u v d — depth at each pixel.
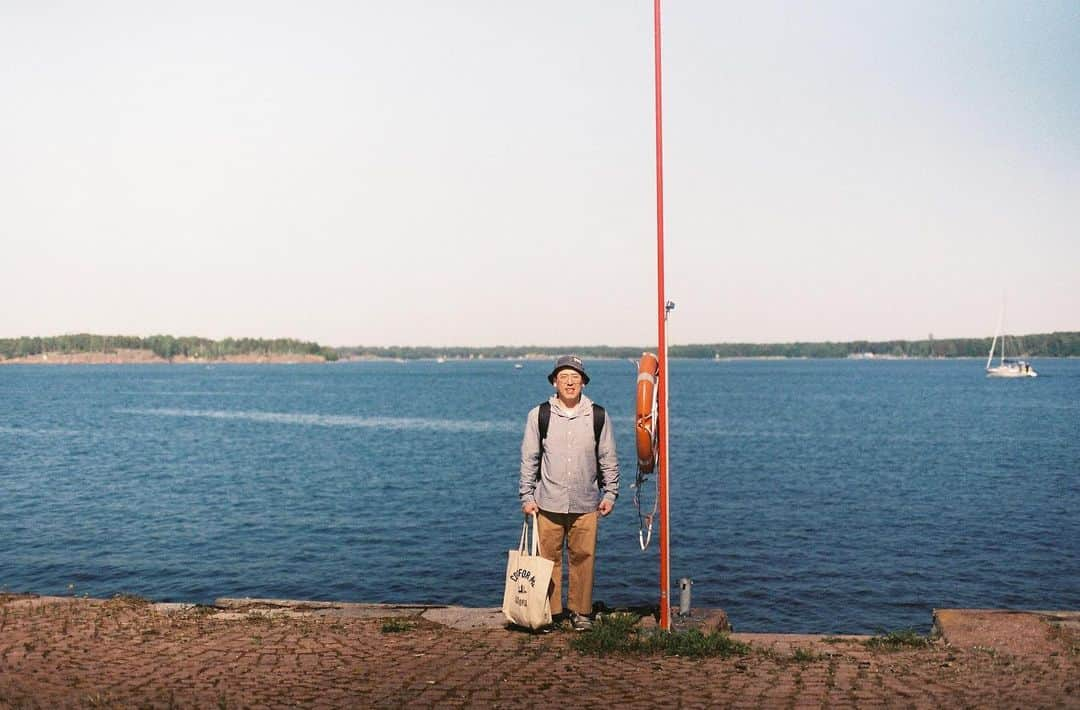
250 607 8.84
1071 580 15.77
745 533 19.77
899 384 125.88
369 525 20.77
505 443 41.97
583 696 5.79
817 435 45.88
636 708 5.54
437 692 5.90
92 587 15.46
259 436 46.31
